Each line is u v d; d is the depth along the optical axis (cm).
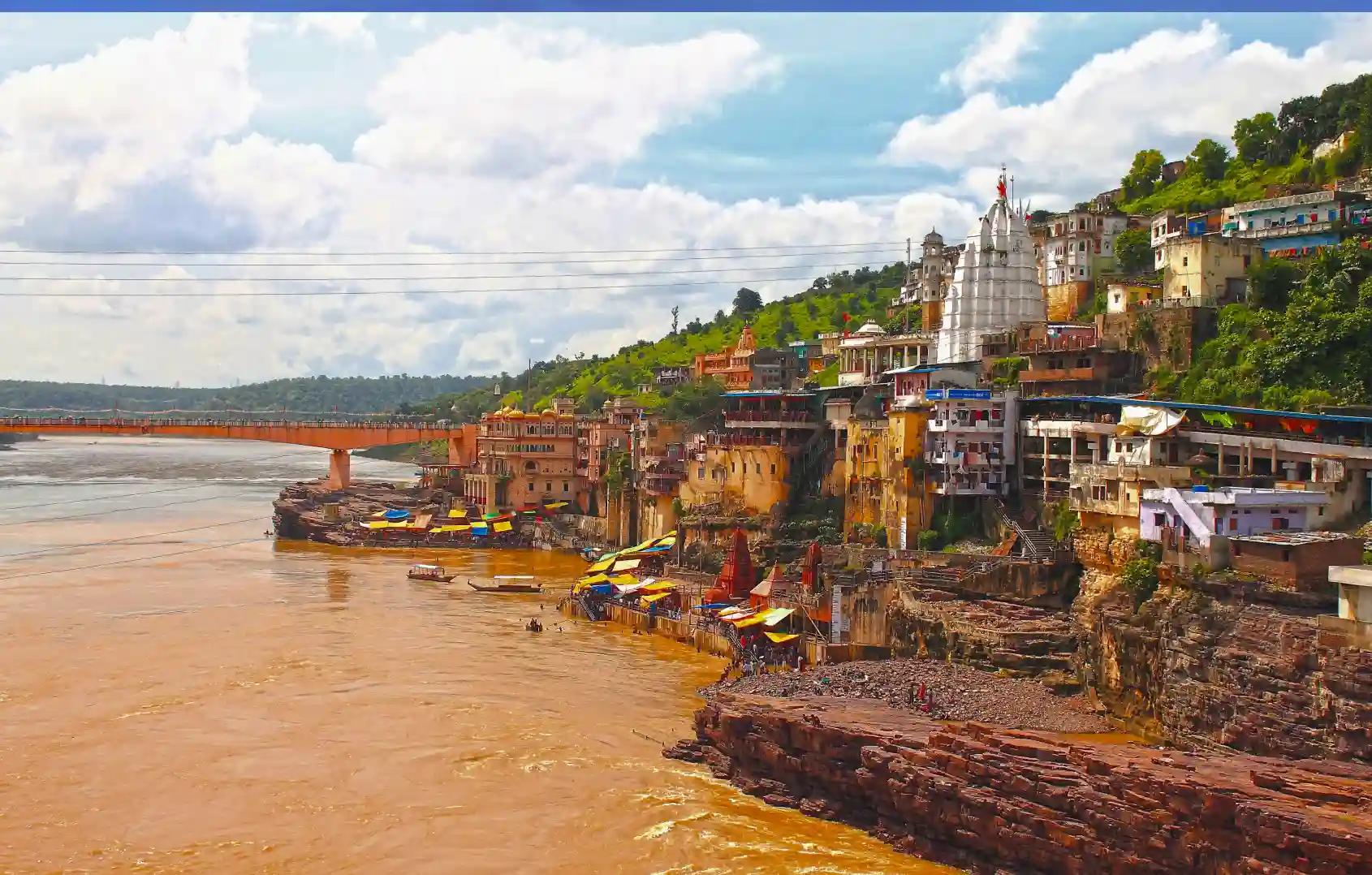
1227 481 7788
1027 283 12381
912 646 8375
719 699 6975
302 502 17338
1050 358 10625
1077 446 9312
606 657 9294
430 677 8606
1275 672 6012
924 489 10206
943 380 10712
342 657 9181
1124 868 4850
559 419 17312
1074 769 5212
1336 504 7400
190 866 5556
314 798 6331
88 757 6900
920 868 5428
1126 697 7075
